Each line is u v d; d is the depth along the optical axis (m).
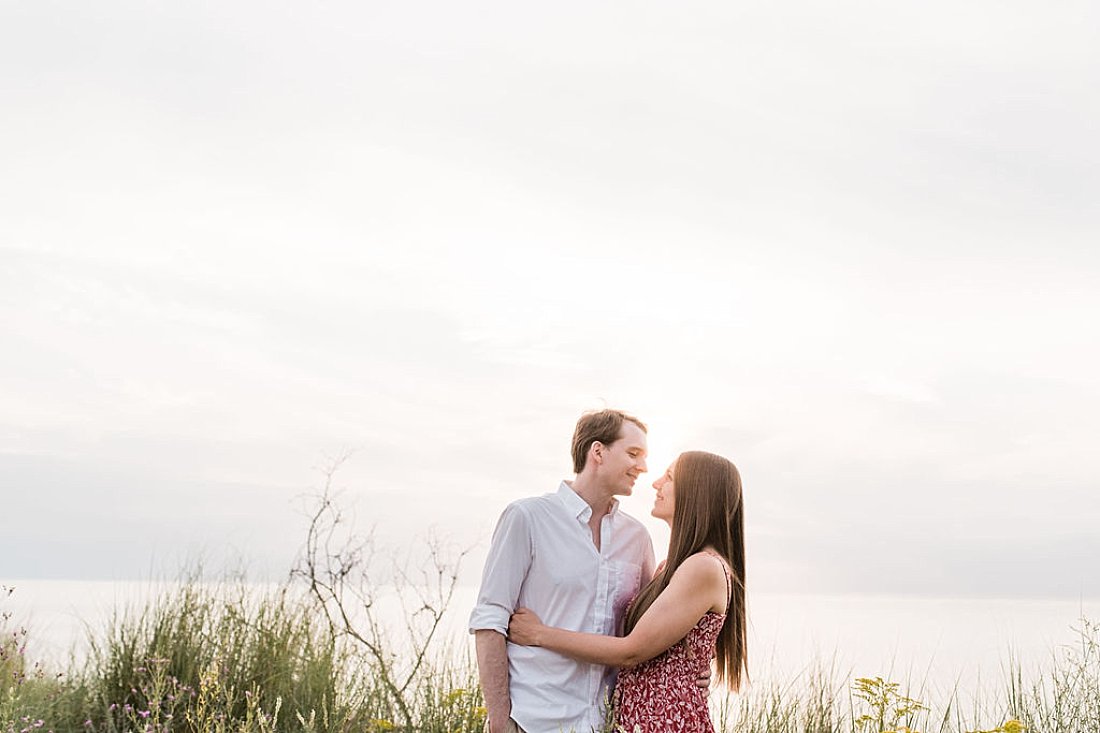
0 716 4.25
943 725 4.44
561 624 3.59
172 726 4.70
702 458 3.74
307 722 4.86
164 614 5.40
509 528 3.62
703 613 3.53
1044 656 4.91
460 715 4.80
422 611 5.46
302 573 5.66
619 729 3.48
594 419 3.76
